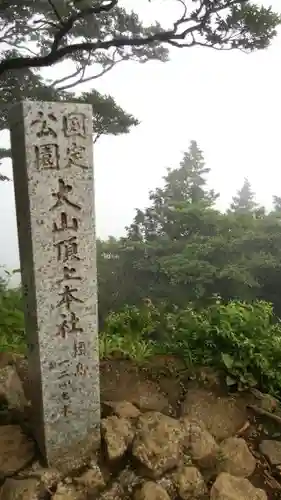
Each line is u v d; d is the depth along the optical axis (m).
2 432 3.01
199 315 4.29
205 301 13.41
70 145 2.57
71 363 2.80
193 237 15.77
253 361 3.74
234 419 3.48
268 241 14.54
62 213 2.62
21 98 9.16
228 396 3.69
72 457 2.88
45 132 2.49
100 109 8.95
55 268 2.65
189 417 3.32
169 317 4.40
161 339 4.38
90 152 2.63
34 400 2.92
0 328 4.42
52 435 2.79
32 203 2.52
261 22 6.03
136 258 16.06
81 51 9.23
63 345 2.76
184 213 16.22
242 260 14.19
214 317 4.08
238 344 3.76
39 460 2.85
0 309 4.59
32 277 2.63
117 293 15.87
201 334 4.01
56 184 2.57
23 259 2.76
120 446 2.91
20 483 2.63
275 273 14.09
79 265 2.72
